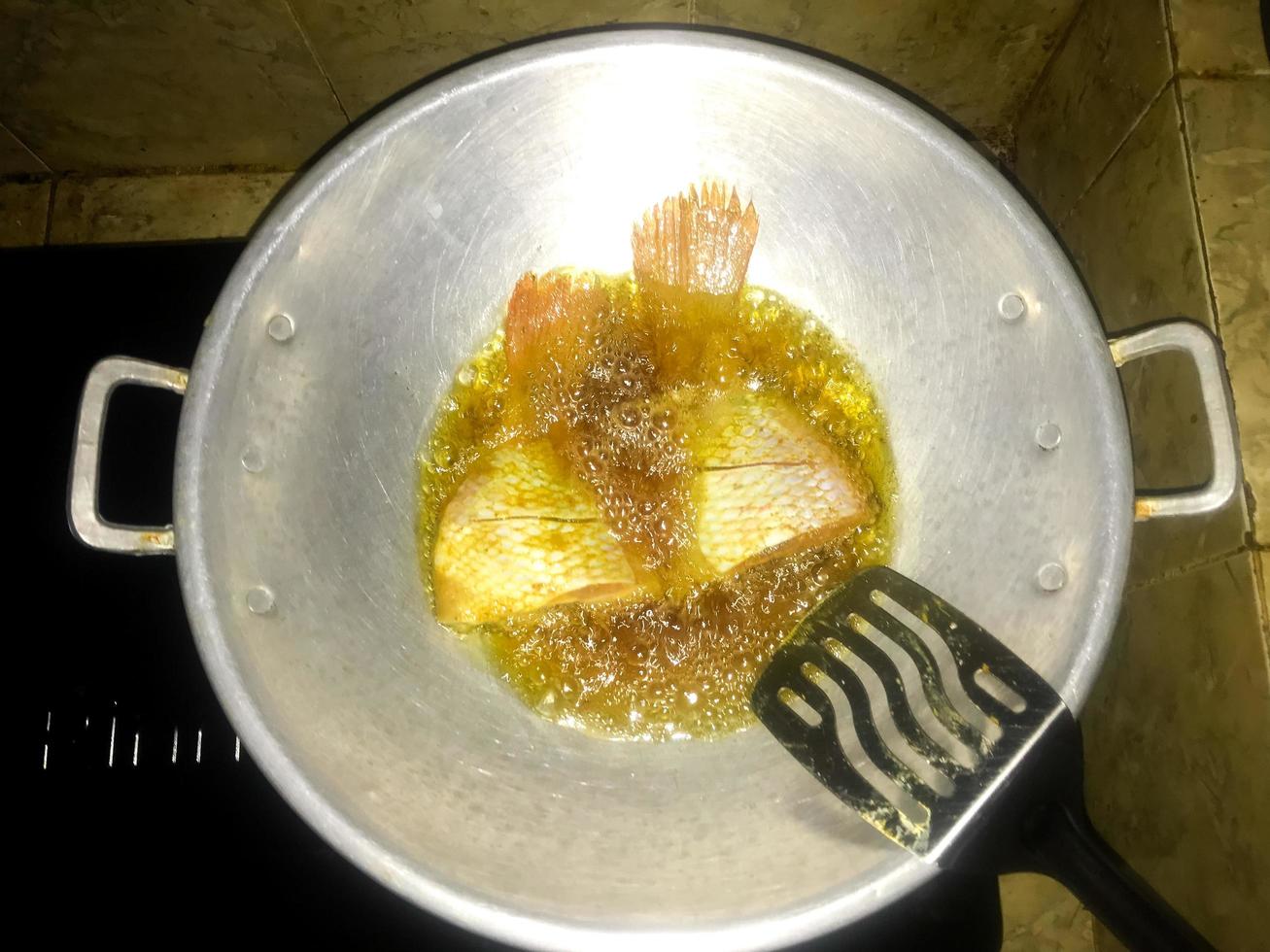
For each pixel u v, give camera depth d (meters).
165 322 0.48
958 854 0.34
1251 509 0.37
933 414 0.43
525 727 0.42
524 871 0.35
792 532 0.42
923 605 0.40
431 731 0.40
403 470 0.44
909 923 0.43
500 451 0.44
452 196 0.42
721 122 0.42
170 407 0.47
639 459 0.44
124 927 0.42
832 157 0.42
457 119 0.40
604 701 0.43
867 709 0.39
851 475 0.42
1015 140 0.53
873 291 0.44
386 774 0.37
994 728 0.37
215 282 0.49
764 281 0.46
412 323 0.44
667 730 0.43
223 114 0.50
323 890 0.42
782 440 0.43
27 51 0.46
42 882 0.42
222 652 0.34
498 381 0.46
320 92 0.49
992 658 0.38
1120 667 0.44
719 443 0.43
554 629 0.44
